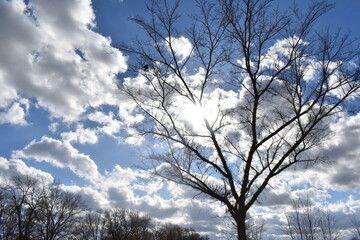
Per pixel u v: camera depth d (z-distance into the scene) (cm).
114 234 6825
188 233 7744
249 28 1454
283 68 1493
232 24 1458
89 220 6612
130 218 7344
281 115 1544
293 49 1483
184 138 1525
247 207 1416
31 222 4234
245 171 1459
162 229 7812
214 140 1506
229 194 1445
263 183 1441
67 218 4647
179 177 1487
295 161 1488
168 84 1554
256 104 1489
